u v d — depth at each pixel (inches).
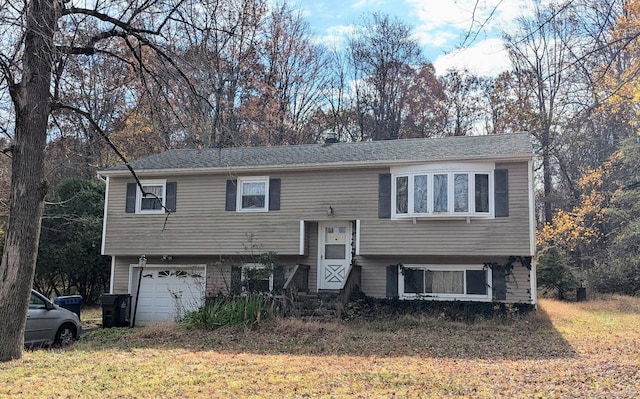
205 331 577.9
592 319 679.7
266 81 1247.5
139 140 1115.9
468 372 372.8
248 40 651.5
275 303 647.8
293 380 346.6
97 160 1091.9
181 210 791.7
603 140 992.2
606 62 283.7
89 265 911.0
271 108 1224.2
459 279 709.9
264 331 569.3
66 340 550.6
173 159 843.4
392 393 313.6
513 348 480.4
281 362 411.2
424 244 695.7
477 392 315.0
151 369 380.5
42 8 397.4
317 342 511.5
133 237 801.6
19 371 359.9
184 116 641.0
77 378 347.3
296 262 769.6
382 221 717.3
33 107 407.2
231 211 774.5
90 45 441.4
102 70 576.1
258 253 755.4
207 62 483.5
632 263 1077.8
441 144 766.5
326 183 747.4
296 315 644.7
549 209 1283.2
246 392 316.2
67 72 484.7
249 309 602.2
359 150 788.6
